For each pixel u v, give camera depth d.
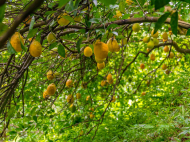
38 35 1.15
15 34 1.07
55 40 1.32
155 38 2.07
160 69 4.32
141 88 3.81
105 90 3.47
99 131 2.39
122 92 3.46
